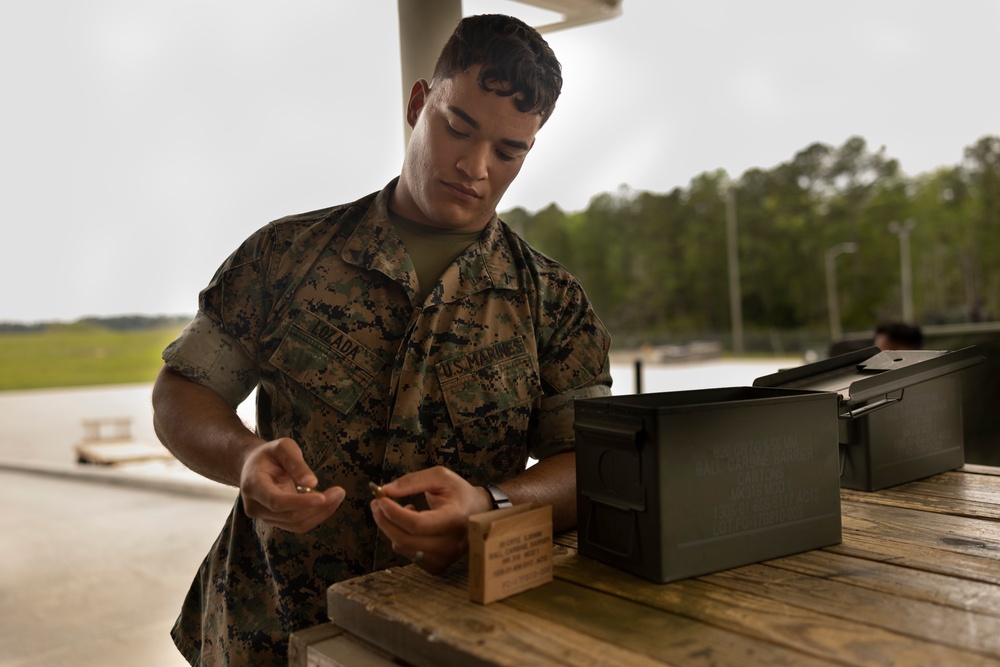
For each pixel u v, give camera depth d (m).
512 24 0.92
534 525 0.71
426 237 1.04
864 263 44.56
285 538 0.98
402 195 1.05
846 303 44.69
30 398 21.53
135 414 16.48
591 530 0.80
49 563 4.24
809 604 0.66
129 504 5.96
